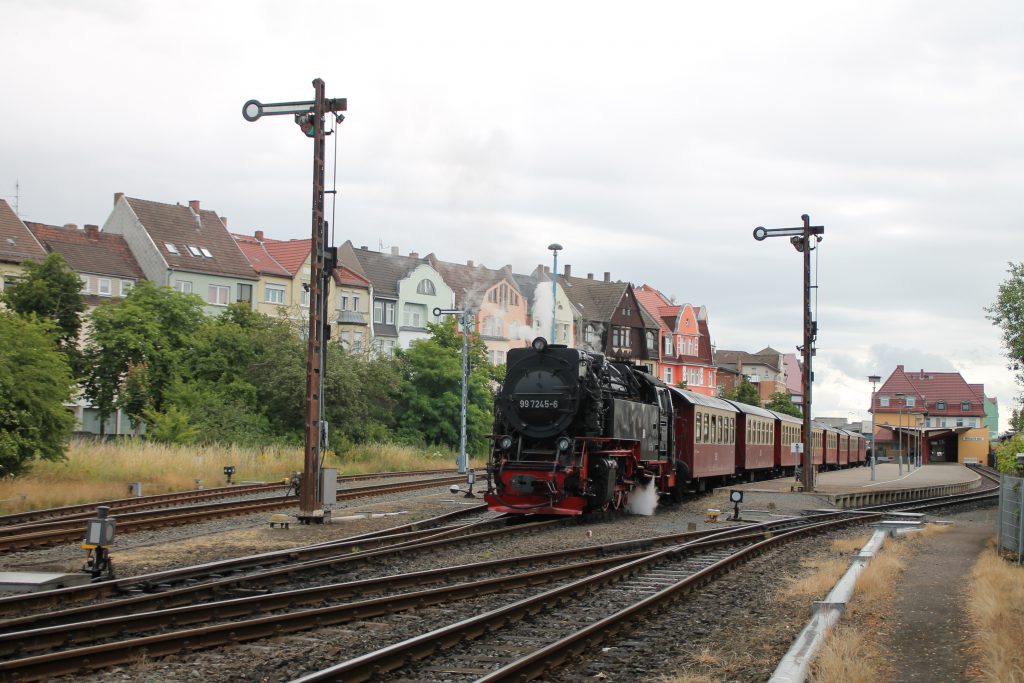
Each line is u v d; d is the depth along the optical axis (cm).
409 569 1448
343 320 6169
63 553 1552
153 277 5919
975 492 4309
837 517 2719
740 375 11488
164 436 3794
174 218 6266
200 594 1158
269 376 4403
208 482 2986
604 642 1005
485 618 1017
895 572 1466
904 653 955
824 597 1271
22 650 870
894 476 5538
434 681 839
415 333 7050
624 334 8312
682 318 9162
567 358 2217
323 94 2086
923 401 12150
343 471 3684
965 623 1095
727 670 891
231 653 909
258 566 1423
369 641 969
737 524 2311
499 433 2266
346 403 4453
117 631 948
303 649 930
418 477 3672
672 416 2880
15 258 5203
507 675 821
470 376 5250
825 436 5666
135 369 4372
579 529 2062
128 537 1761
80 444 3161
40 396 2700
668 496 3005
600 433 2227
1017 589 1267
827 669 836
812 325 3491
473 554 1625
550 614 1130
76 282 4600
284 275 6481
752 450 4000
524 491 2130
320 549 1558
